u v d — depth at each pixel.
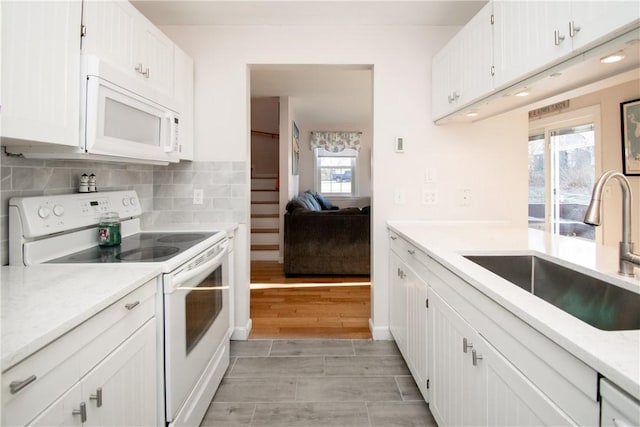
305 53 2.54
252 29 2.54
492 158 2.60
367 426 1.68
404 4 2.25
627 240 1.17
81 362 0.88
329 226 4.38
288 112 5.00
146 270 1.26
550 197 4.16
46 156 1.43
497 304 1.01
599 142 3.34
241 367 2.23
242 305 2.61
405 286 2.12
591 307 1.25
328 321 2.99
